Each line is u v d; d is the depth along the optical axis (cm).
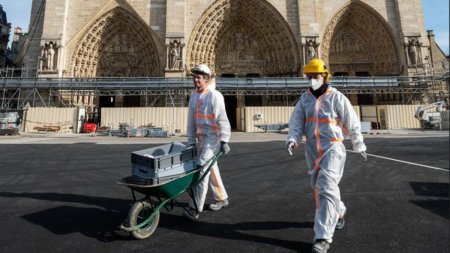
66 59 3016
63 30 2992
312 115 398
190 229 435
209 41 3319
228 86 2978
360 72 3525
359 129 382
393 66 3275
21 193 648
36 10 3353
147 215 428
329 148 379
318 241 351
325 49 3269
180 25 3050
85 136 2392
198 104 495
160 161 407
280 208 538
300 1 3188
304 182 759
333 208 361
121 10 3131
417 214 492
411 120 2933
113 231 430
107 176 837
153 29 3112
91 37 3142
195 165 464
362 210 520
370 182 741
